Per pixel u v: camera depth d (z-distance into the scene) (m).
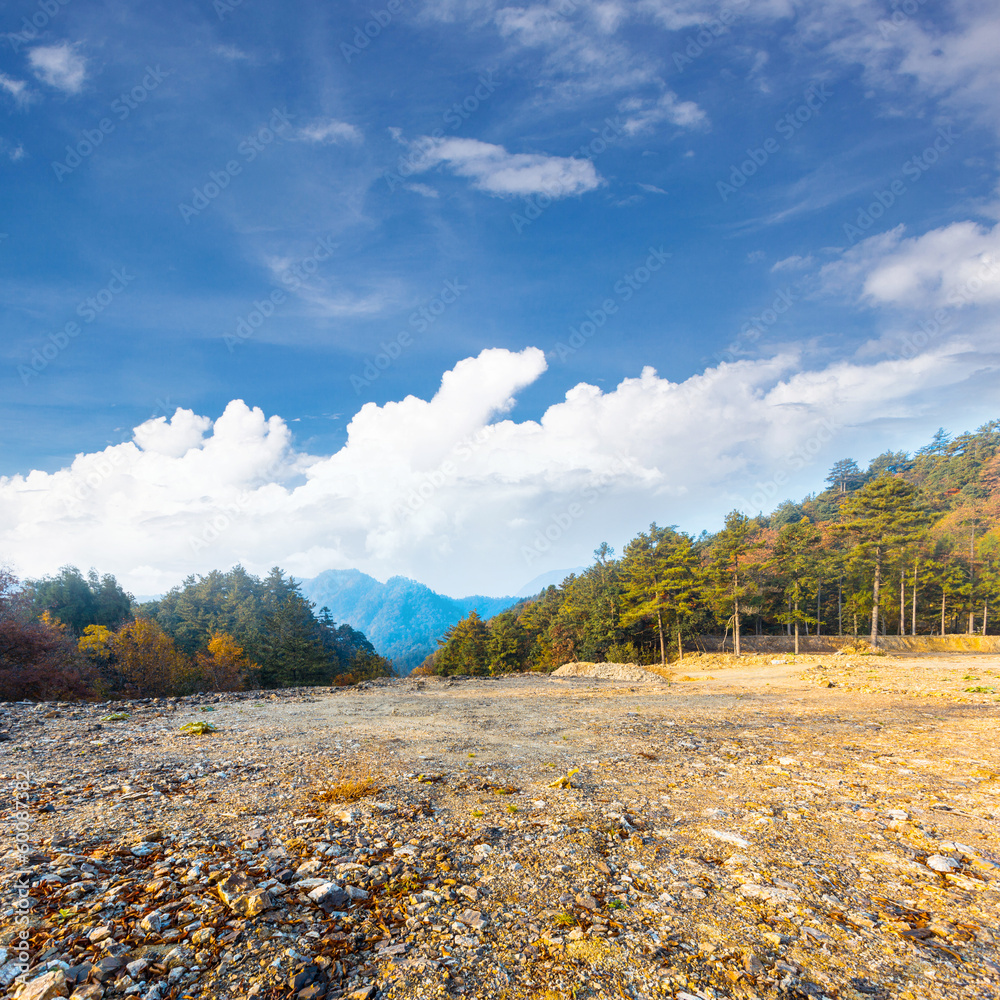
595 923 3.37
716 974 2.82
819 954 3.02
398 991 2.62
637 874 4.14
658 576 44.78
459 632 69.81
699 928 3.32
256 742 9.68
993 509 85.69
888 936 3.21
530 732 11.13
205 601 67.31
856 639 47.59
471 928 3.29
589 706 15.79
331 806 5.74
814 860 4.38
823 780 6.91
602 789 6.64
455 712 14.55
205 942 2.95
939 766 7.47
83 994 2.40
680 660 42.00
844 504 45.62
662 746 9.48
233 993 2.53
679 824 5.31
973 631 63.31
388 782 6.82
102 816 5.12
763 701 16.47
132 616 63.69
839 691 18.67
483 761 8.27
